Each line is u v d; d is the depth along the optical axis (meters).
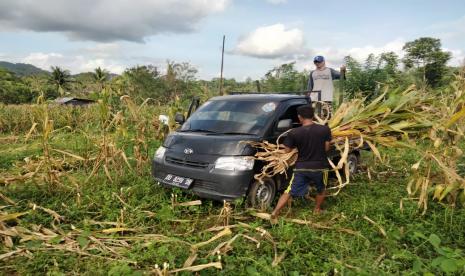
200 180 5.75
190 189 5.82
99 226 5.23
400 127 6.47
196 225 5.31
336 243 4.52
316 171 5.46
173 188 5.99
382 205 5.82
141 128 8.11
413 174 5.70
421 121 6.40
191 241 4.68
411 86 6.96
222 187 5.52
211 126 6.58
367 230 4.95
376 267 3.86
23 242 4.62
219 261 4.00
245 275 3.80
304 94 8.05
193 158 5.84
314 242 4.59
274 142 6.11
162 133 10.57
